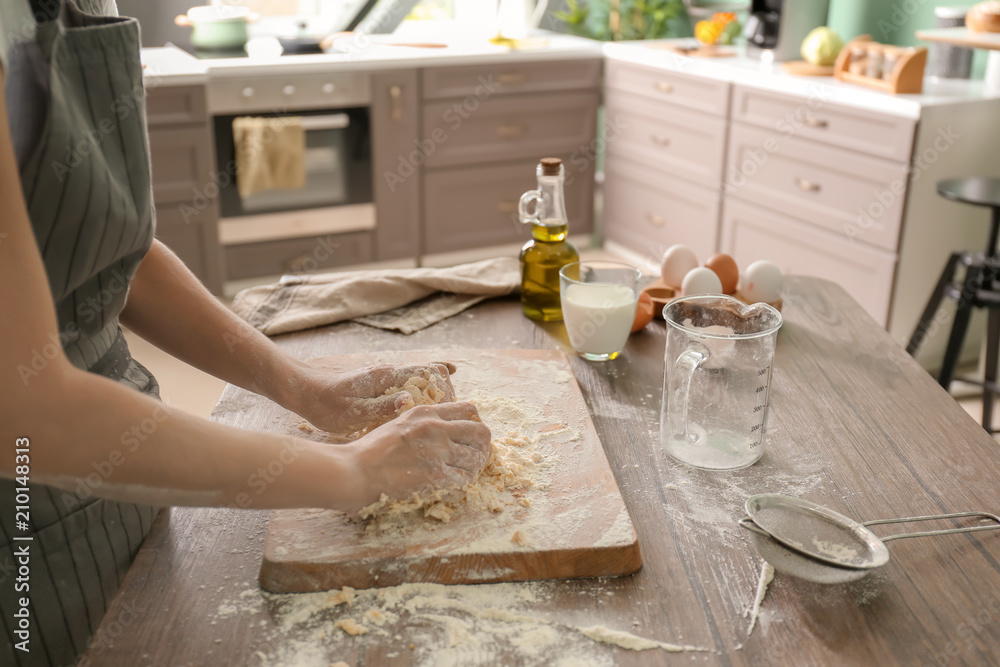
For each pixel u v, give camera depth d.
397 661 0.58
